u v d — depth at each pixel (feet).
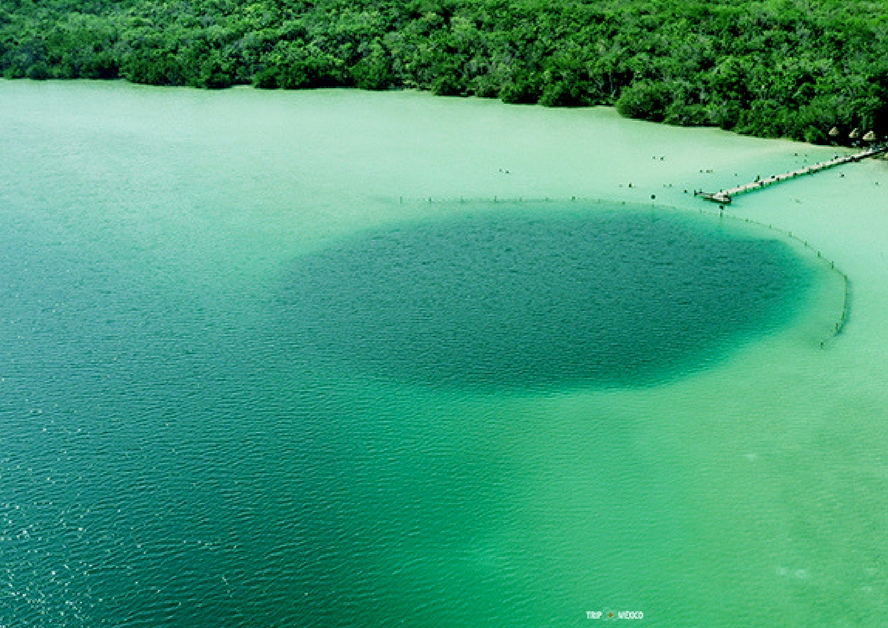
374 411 187.83
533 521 155.12
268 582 140.67
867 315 232.73
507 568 144.66
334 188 338.54
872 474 167.02
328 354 211.82
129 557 145.28
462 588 140.46
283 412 187.62
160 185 341.21
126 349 214.48
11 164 364.99
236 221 303.07
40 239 284.82
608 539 150.92
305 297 243.60
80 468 168.35
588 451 174.29
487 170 360.69
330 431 180.96
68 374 202.59
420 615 135.33
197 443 176.65
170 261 268.41
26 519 153.79
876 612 135.85
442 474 167.43
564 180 348.38
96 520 153.79
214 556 145.79
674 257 273.13
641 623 134.00
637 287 250.78
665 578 142.72
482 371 203.92
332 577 142.10
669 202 323.98
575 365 206.59
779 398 192.44
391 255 274.57
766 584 141.38
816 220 304.71
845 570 144.15
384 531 152.35
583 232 294.87
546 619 134.92
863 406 189.37
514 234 293.02
